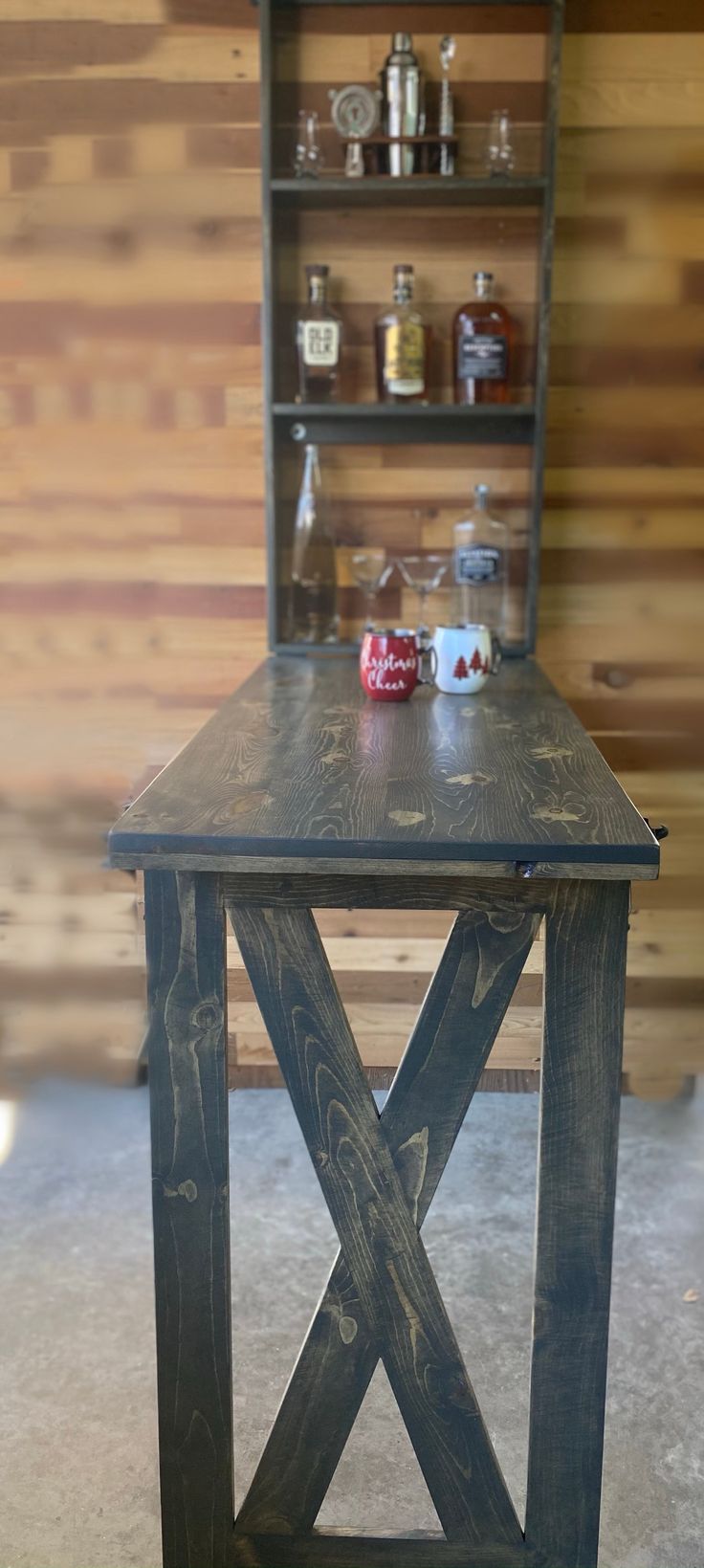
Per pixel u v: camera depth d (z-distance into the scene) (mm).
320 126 2379
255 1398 1789
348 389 2492
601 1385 1420
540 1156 1379
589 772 1583
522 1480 1545
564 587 2586
